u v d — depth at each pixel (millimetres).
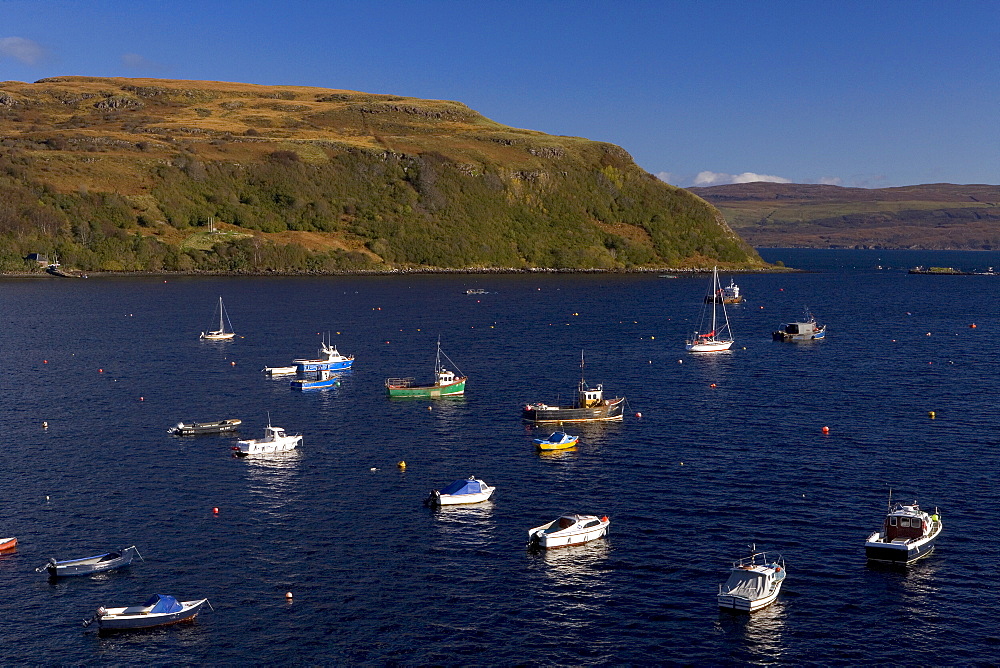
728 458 94625
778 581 64250
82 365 149125
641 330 198250
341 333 190500
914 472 89312
